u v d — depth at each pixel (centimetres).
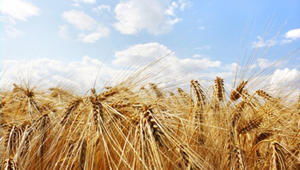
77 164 235
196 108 307
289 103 391
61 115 261
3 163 218
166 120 239
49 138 279
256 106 356
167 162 245
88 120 233
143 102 262
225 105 329
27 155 253
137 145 214
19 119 315
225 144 293
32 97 357
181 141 226
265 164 286
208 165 254
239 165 273
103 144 231
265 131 331
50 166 271
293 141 313
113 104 260
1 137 257
